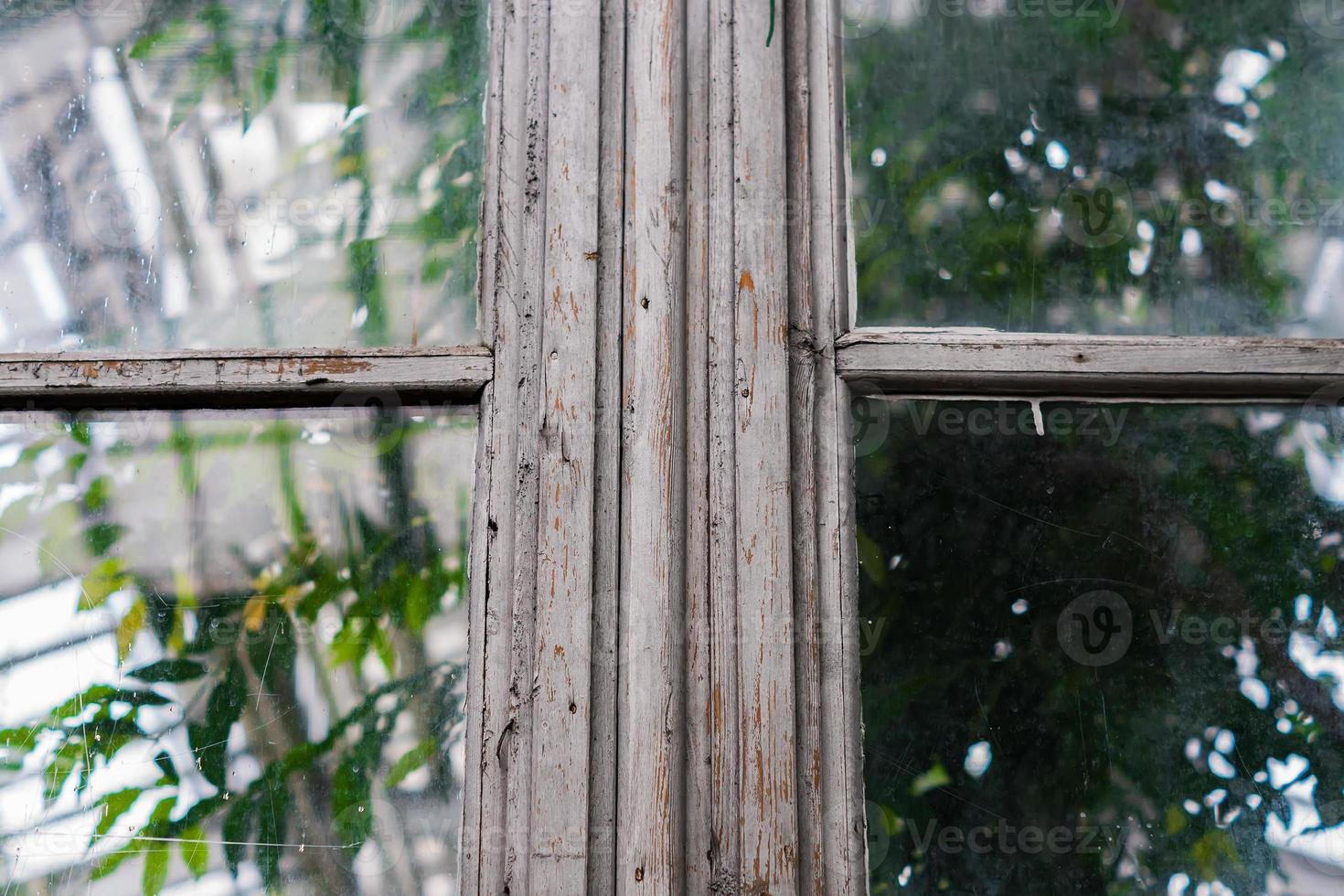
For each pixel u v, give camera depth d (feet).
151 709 2.37
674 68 2.39
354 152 2.58
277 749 2.34
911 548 2.35
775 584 2.19
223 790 2.33
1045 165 2.59
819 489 2.26
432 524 2.38
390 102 2.59
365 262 2.53
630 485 2.21
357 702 2.34
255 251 2.55
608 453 2.23
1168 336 2.49
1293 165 2.65
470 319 2.47
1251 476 2.45
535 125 2.39
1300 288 2.59
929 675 2.31
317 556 2.40
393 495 2.40
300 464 2.43
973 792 2.28
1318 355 2.44
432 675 2.33
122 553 2.43
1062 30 2.66
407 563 2.37
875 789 2.26
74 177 2.61
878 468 2.37
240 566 2.41
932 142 2.57
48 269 2.57
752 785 2.11
